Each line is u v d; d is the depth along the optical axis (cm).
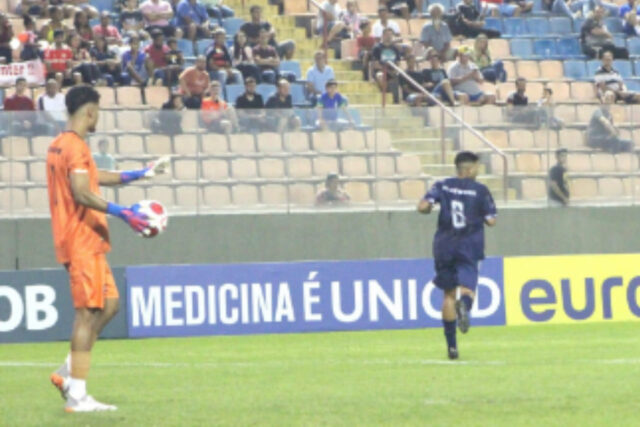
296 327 5772
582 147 7100
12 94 7312
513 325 5925
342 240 6844
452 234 4219
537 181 7056
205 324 5700
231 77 7931
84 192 2869
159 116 6588
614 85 8725
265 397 3288
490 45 9106
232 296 5722
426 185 6944
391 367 4072
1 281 5506
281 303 5766
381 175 6888
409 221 6919
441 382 3572
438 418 2830
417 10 9388
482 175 6994
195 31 8400
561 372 3812
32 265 6481
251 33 8275
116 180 3095
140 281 5647
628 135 7131
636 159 7138
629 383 3488
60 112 6500
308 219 6800
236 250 6719
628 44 9550
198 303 5700
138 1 8600
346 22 8938
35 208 6481
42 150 6488
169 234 6631
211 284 5709
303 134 6800
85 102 2931
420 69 8575
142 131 6556
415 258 6322
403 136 6931
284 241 6775
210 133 6675
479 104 8200
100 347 5200
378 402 3125
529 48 9194
